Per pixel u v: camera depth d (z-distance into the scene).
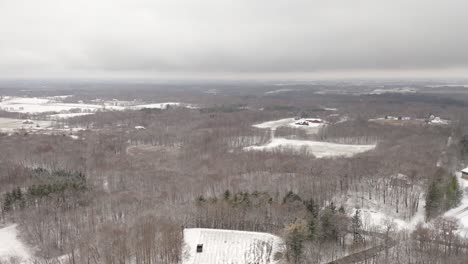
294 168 123.00
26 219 83.75
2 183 106.69
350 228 77.31
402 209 91.00
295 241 67.06
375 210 91.44
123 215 84.31
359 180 107.56
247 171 123.00
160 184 110.62
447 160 131.38
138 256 64.50
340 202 94.25
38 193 93.12
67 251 71.62
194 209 83.94
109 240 68.12
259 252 69.94
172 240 68.56
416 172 109.56
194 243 72.69
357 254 70.06
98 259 64.75
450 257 65.81
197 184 107.88
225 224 81.06
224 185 104.81
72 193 95.81
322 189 97.88
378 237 76.00
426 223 84.25
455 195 94.06
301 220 70.94
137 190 106.44
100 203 92.88
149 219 76.00
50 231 78.44
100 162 137.12
